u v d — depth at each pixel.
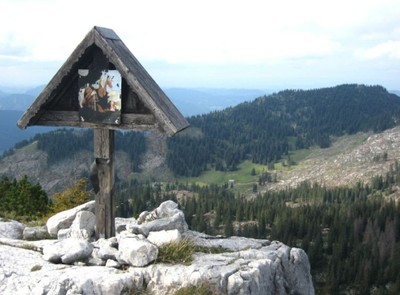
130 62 11.55
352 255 127.00
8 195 50.59
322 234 154.38
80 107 11.79
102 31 11.24
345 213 162.50
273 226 159.50
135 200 162.62
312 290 12.44
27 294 8.74
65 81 11.82
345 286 116.25
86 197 58.66
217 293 9.52
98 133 11.98
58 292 8.80
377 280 113.69
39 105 11.67
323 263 132.75
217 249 11.78
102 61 11.41
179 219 12.85
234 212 183.12
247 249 12.05
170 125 10.88
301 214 159.25
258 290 10.03
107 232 12.30
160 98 11.70
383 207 164.12
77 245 10.64
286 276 11.80
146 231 12.12
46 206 52.97
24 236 14.04
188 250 10.76
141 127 11.54
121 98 11.48
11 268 9.78
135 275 9.69
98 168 12.18
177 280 9.61
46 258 10.53
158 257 10.29
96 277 9.34
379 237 137.75
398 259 119.94
